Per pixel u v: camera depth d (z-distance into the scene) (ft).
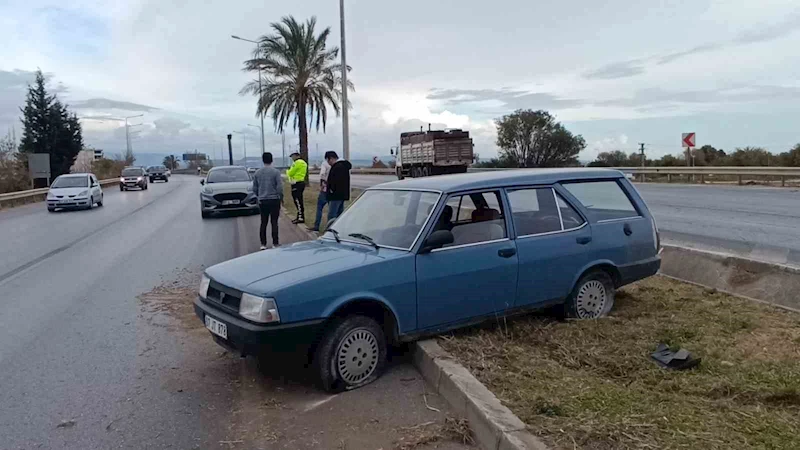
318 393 14.24
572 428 10.66
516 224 17.11
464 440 11.59
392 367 15.62
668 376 13.56
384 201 18.12
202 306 15.38
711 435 10.34
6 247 41.96
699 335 16.24
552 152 148.25
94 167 180.75
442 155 108.17
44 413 13.51
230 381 15.26
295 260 15.53
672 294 20.97
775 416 11.23
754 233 34.99
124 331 19.86
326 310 13.80
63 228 54.24
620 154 138.31
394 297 14.74
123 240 43.93
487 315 16.43
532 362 14.48
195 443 11.98
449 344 15.51
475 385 12.77
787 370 13.35
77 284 27.86
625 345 15.60
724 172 79.30
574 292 18.12
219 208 59.77
